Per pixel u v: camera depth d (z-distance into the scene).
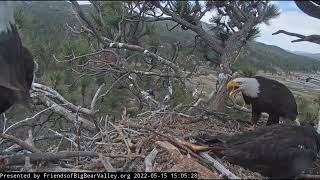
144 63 3.42
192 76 3.03
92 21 3.12
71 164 1.95
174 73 3.06
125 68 2.95
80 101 3.32
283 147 1.84
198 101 2.69
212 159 1.89
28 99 1.94
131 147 1.95
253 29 3.05
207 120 2.47
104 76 3.28
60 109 2.63
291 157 1.83
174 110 2.45
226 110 2.85
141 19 3.05
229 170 1.90
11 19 1.82
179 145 1.96
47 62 3.26
